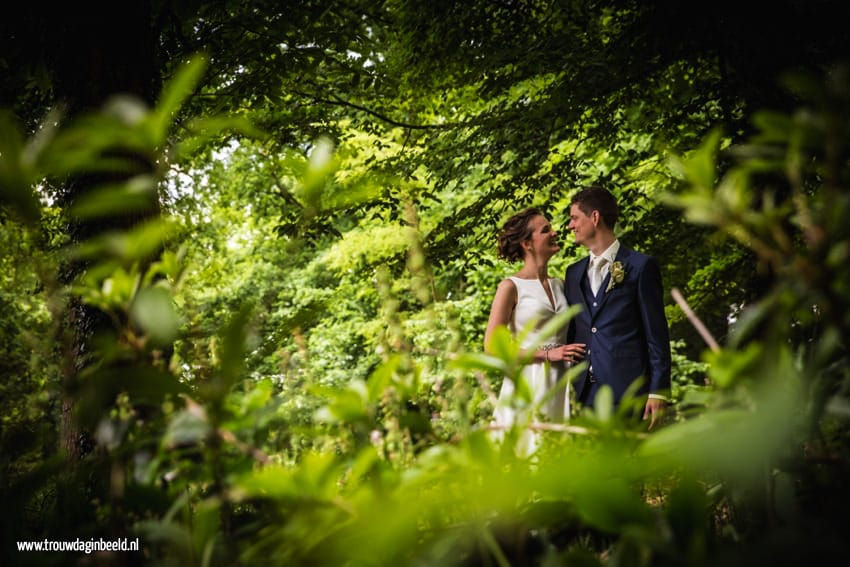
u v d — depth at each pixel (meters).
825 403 0.82
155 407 1.04
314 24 5.84
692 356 9.85
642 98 5.62
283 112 6.40
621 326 2.79
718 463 0.75
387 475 0.85
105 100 3.42
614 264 2.83
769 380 0.79
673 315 6.05
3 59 4.24
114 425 0.96
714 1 4.53
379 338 1.15
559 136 5.52
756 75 4.42
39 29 3.92
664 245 5.55
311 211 0.82
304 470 0.82
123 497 0.96
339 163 0.79
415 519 0.85
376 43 6.48
